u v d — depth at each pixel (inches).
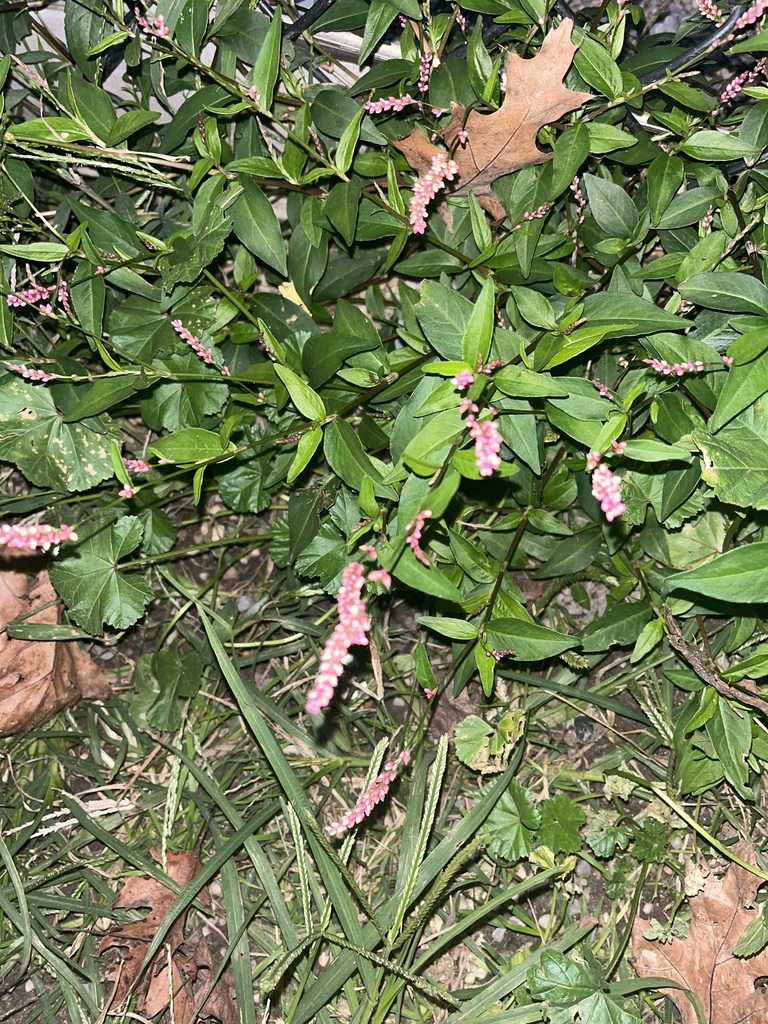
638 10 12.6
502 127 11.9
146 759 14.7
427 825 11.8
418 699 14.7
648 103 13.3
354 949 12.1
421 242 14.0
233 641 15.0
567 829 13.4
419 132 12.2
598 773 14.2
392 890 13.7
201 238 12.5
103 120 12.6
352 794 14.5
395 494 11.5
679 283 11.7
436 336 11.3
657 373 12.1
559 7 12.4
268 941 13.7
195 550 14.7
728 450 11.4
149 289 13.3
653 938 13.3
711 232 12.3
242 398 13.1
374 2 12.1
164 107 14.5
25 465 13.7
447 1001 12.8
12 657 14.7
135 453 15.7
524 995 13.1
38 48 14.7
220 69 12.9
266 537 14.9
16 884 13.1
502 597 12.1
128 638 15.5
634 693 14.0
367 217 12.7
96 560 14.2
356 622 8.5
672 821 13.7
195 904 13.6
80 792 14.6
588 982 12.4
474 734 13.5
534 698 14.5
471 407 9.7
